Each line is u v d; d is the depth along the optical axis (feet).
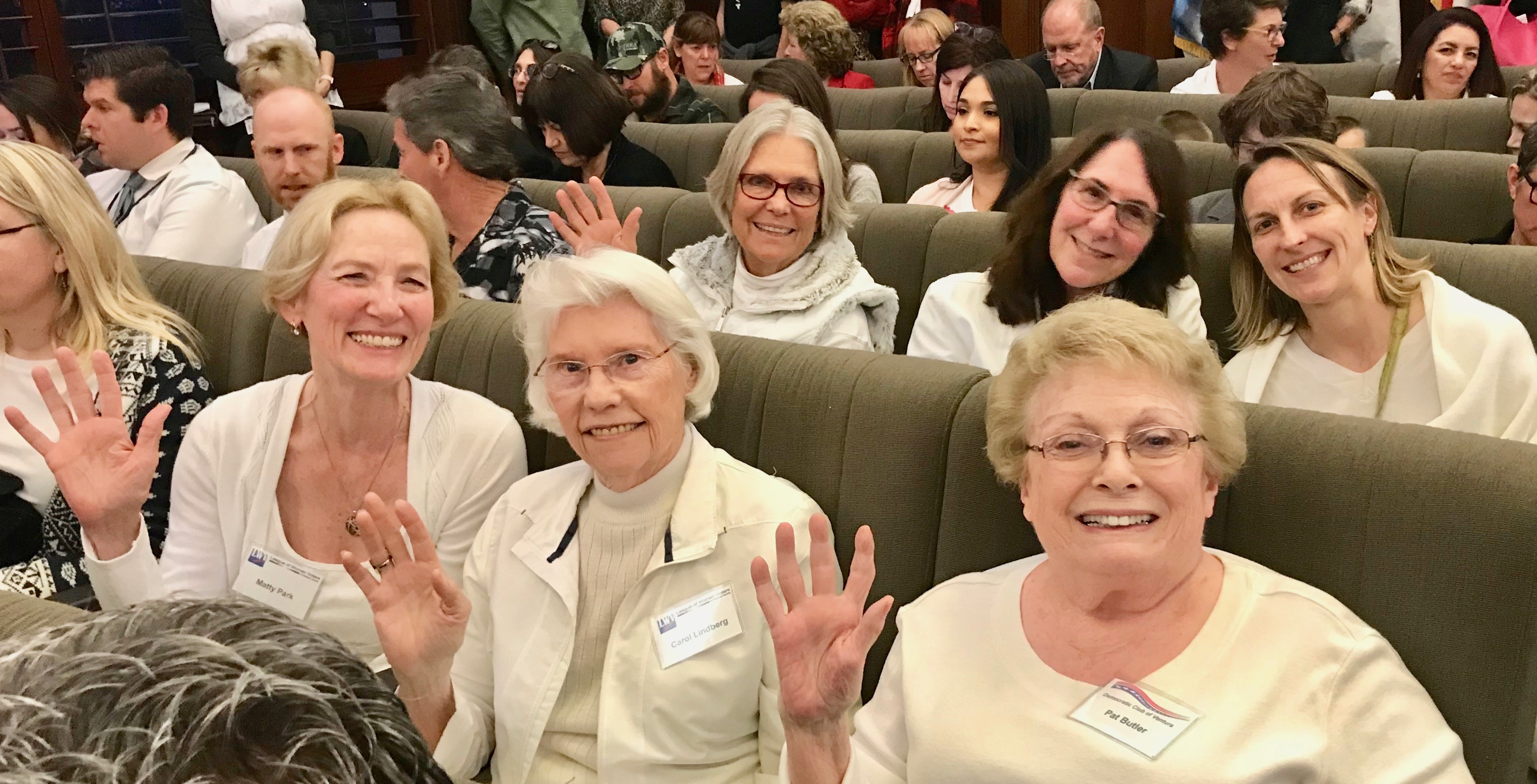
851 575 4.32
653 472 5.56
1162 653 4.55
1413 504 4.55
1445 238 10.95
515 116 18.38
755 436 6.25
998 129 11.90
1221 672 4.42
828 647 4.32
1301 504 4.82
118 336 7.50
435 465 6.48
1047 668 4.67
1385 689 4.34
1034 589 4.91
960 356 8.38
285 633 1.77
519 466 6.66
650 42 16.85
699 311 9.20
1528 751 4.42
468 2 24.54
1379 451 4.68
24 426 5.35
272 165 11.40
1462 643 4.43
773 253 8.75
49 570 7.15
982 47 14.92
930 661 4.94
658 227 11.32
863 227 10.15
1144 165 7.54
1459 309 6.47
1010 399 4.88
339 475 6.48
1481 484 4.42
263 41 16.74
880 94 18.12
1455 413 6.31
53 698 1.53
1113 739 4.32
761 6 25.73
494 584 5.83
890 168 14.39
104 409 5.49
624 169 13.21
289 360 8.32
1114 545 4.44
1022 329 8.10
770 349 6.40
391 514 4.70
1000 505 5.45
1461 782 4.24
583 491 5.78
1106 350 4.54
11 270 6.98
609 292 5.37
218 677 1.57
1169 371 4.56
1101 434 4.51
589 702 5.52
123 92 12.14
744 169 8.60
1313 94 10.93
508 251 9.19
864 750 5.04
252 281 8.80
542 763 5.54
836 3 25.81
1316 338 7.05
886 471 5.75
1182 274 7.89
